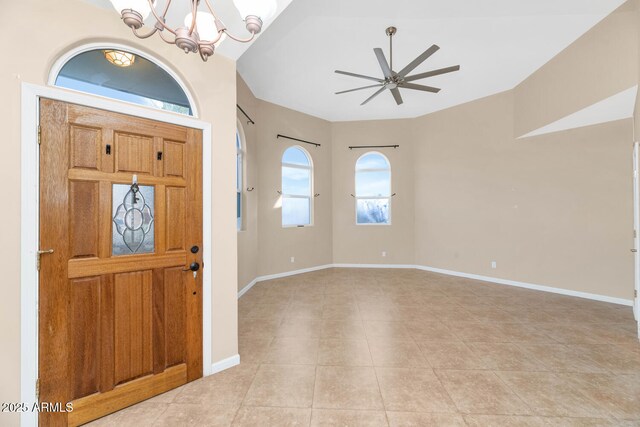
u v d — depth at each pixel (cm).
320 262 600
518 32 323
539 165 444
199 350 208
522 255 460
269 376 211
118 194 174
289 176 567
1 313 140
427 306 367
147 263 185
